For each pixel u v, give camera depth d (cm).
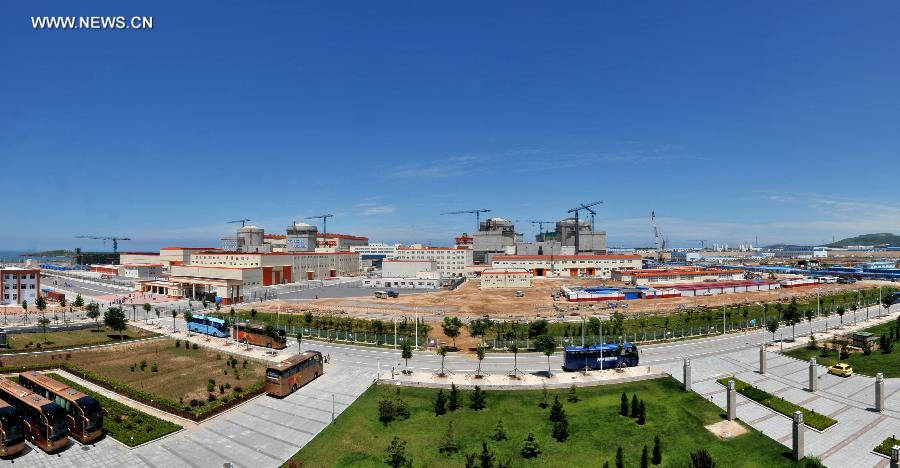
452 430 5634
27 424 5075
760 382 7181
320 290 19688
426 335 10669
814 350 8925
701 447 5150
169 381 7275
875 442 5112
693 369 7925
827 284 19988
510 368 8025
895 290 17250
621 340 9975
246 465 4806
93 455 4878
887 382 6875
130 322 12206
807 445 5119
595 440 5350
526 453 5028
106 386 6881
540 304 15438
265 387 6794
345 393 6844
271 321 12662
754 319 12275
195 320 11025
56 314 12756
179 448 5128
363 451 5122
